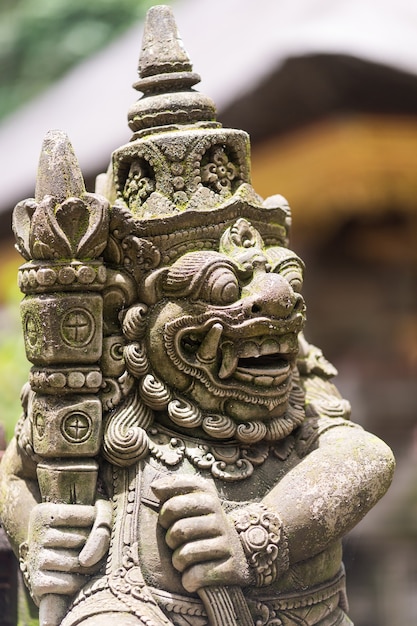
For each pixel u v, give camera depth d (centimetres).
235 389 254
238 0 671
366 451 257
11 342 502
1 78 1293
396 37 557
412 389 740
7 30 1309
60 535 242
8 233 679
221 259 250
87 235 246
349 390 743
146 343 253
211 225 255
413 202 686
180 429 256
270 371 254
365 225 749
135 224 251
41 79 1270
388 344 795
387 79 562
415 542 594
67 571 242
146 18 273
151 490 245
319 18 588
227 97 574
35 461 260
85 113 695
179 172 256
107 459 251
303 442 262
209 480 247
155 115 263
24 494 265
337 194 673
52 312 245
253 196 265
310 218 727
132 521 244
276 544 243
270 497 250
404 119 594
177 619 239
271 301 249
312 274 799
